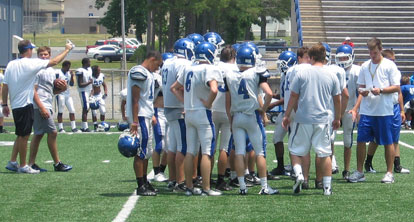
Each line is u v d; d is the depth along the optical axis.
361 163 29.02
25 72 31.05
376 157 37.53
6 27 110.50
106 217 21.69
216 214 22.00
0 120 52.56
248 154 28.52
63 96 53.16
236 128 25.38
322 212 22.28
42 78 33.25
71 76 54.50
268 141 46.84
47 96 33.34
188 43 26.86
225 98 25.84
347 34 88.44
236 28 146.38
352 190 26.58
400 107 29.58
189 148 25.47
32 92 31.41
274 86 75.00
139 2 153.50
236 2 121.94
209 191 25.55
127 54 157.25
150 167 34.53
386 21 89.69
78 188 27.48
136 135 25.09
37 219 21.55
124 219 21.36
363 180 28.98
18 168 32.16
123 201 24.44
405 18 89.38
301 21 90.31
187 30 115.69
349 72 29.94
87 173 31.98
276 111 62.56
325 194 25.33
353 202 24.02
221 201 24.27
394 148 28.88
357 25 89.12
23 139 31.64
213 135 25.19
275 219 21.22
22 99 31.14
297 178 25.17
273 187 27.77
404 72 81.31
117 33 184.50
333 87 24.98
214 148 25.47
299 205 23.44
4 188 27.48
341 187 27.39
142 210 22.75
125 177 30.64
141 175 25.56
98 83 54.59
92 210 22.83
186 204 23.73
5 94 31.36
